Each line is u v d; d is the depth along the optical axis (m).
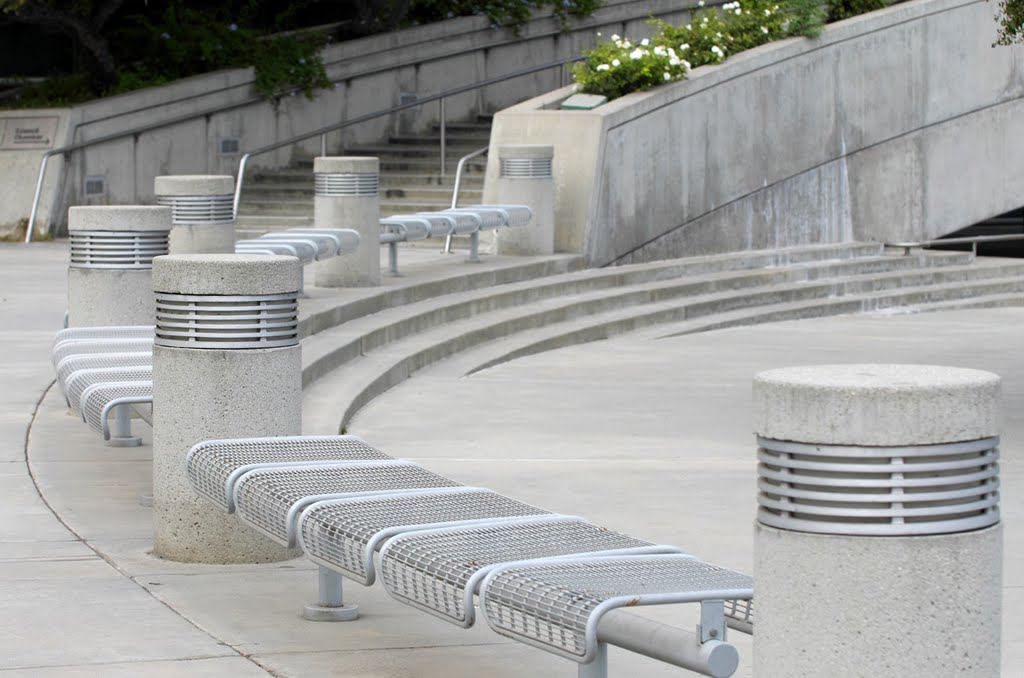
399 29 38.03
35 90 33.88
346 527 7.59
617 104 28.08
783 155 31.12
